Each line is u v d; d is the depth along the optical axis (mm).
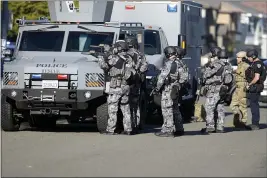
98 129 52281
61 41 55344
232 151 44688
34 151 42219
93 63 51625
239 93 60688
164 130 51438
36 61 51719
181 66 50594
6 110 52344
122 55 50062
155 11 66438
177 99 51500
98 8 56594
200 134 54250
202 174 35344
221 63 54562
